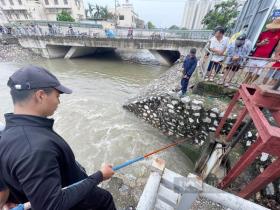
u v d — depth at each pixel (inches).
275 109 82.8
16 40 693.3
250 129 149.0
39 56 694.5
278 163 71.1
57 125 251.9
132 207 92.0
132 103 264.5
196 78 229.8
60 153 41.0
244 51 175.0
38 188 31.8
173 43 561.3
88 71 553.0
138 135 227.6
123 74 536.7
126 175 113.0
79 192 38.2
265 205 110.0
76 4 1300.4
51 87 40.2
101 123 254.2
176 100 196.2
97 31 737.6
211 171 138.6
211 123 177.5
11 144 34.6
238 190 117.6
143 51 1032.8
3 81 412.8
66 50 756.6
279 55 147.3
